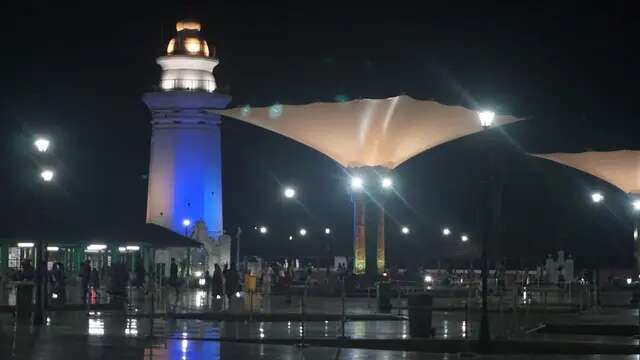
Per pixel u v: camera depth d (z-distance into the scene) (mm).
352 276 53562
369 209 53469
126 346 24188
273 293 54562
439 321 35656
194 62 82625
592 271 66250
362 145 52125
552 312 41625
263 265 67938
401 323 33938
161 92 81438
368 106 49531
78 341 25422
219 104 82375
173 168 81500
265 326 32250
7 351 22797
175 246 53219
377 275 53594
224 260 79562
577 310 42656
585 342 26719
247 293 47125
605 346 25953
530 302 46438
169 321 34094
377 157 52750
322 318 35406
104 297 49062
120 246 53719
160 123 82188
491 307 43594
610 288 65250
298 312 38125
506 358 22656
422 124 50750
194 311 38625
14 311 37375
